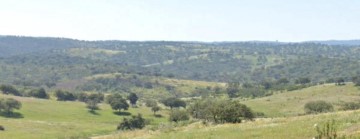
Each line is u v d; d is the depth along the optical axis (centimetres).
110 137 5988
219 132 4150
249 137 3569
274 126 4162
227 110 6419
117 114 18150
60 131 13338
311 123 3997
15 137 11950
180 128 5488
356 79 19725
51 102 19288
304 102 17675
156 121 16175
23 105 17762
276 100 18988
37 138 11894
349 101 16625
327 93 18812
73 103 19788
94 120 16550
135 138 4931
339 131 3238
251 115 6612
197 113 13325
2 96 18500
